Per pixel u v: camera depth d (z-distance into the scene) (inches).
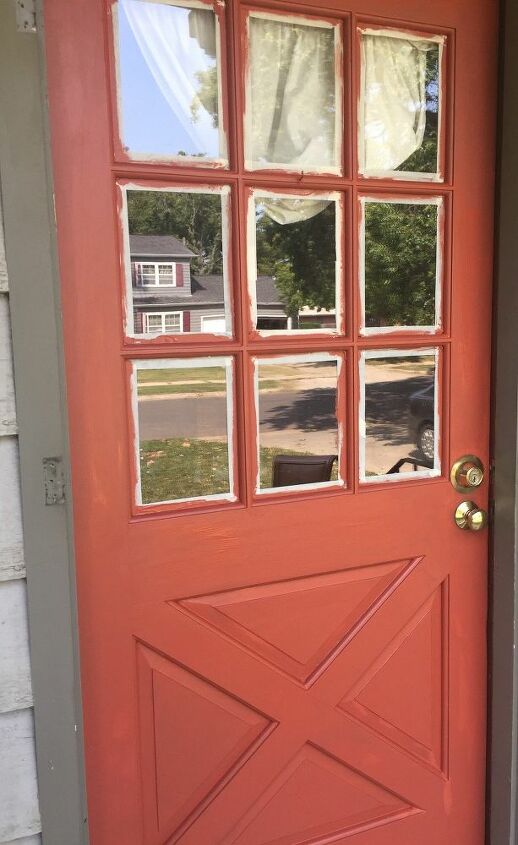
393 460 61.7
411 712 64.4
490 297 62.6
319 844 61.7
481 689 66.8
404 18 56.8
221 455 55.7
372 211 58.6
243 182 53.4
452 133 59.5
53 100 47.3
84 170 48.6
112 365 50.9
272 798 59.6
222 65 52.4
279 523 57.3
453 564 64.4
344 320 58.3
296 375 57.2
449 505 63.6
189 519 54.3
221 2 51.9
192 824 57.0
